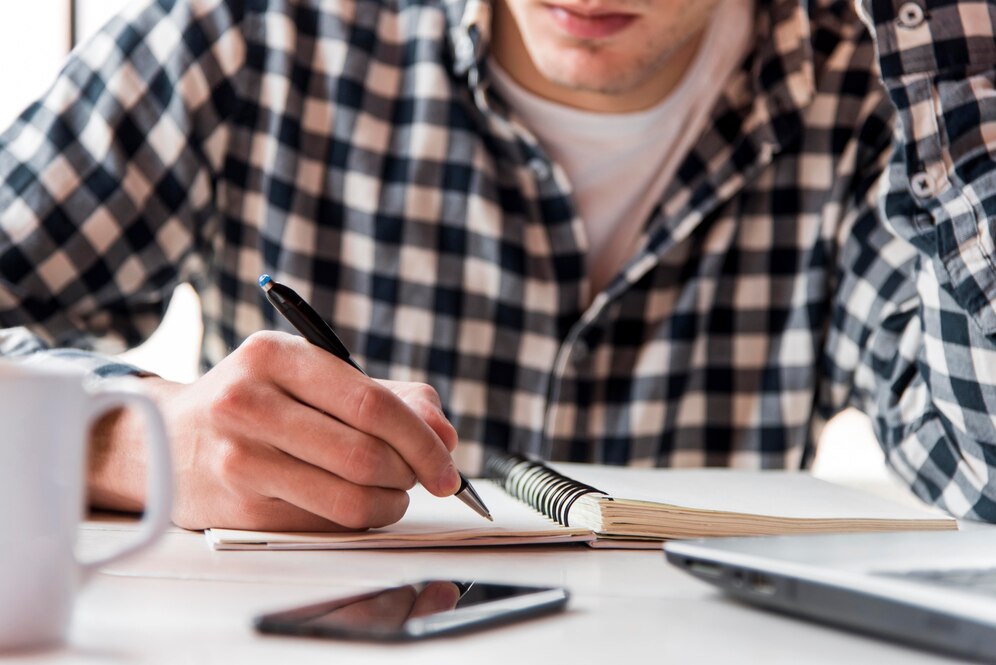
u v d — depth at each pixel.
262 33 1.30
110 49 1.25
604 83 1.15
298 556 0.59
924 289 0.96
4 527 0.37
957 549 0.50
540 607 0.45
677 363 1.32
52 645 0.38
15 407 0.37
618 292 1.29
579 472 0.86
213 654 0.37
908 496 1.56
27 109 1.24
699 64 1.31
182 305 2.38
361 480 0.64
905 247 1.19
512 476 0.83
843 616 0.42
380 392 0.64
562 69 1.15
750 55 1.34
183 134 1.25
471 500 0.68
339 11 1.33
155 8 1.28
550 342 1.31
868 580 0.41
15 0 2.13
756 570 0.46
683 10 1.15
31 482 0.38
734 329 1.34
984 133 0.93
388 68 1.33
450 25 1.32
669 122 1.31
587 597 0.50
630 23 1.12
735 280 1.34
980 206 0.90
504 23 1.31
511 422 1.31
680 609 0.47
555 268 1.31
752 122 1.30
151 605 0.45
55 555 0.38
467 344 1.31
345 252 1.32
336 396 0.64
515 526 0.68
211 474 0.66
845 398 1.33
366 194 1.30
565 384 1.30
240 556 0.59
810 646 0.41
